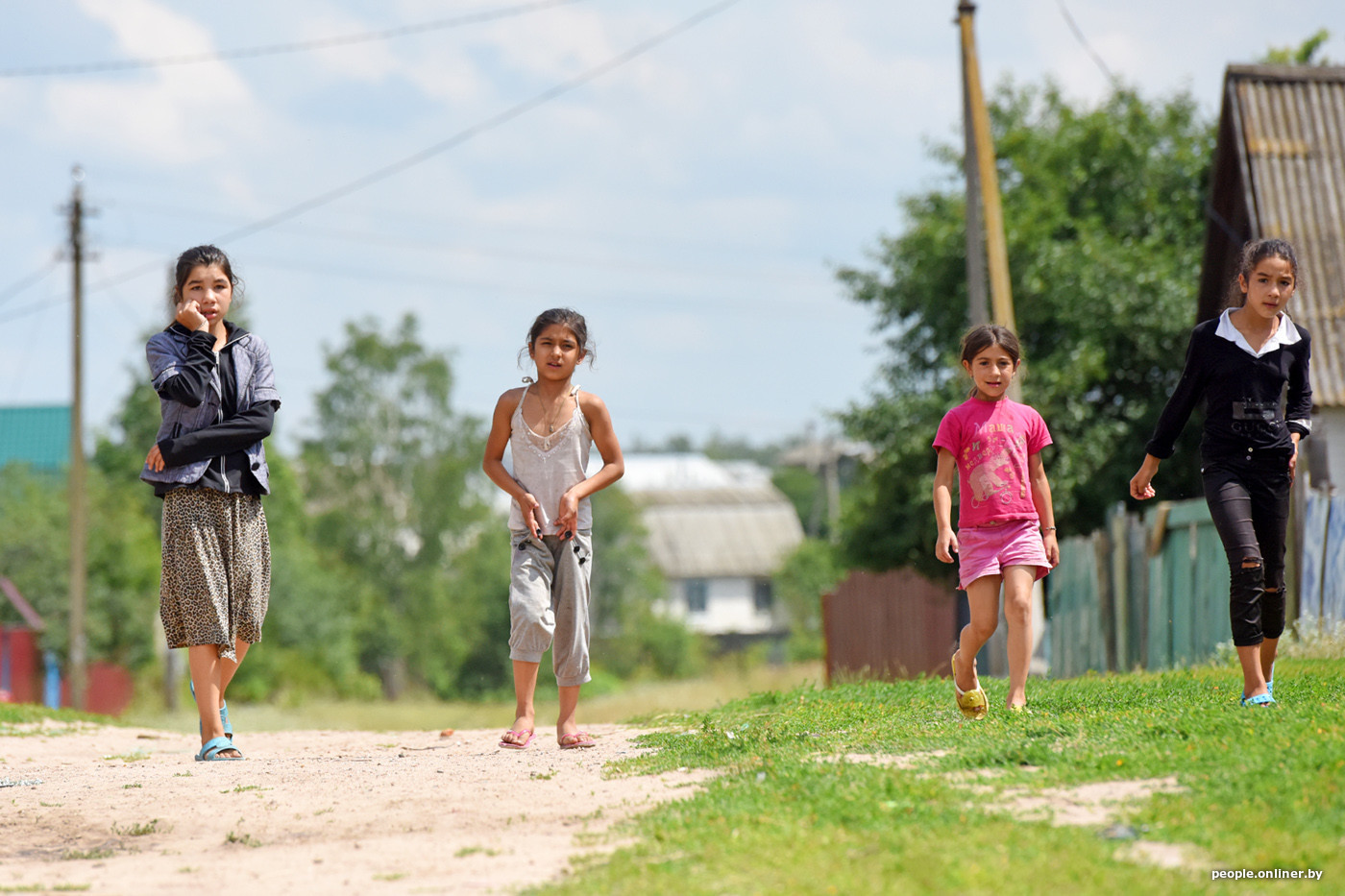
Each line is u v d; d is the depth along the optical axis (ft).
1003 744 44.91
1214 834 33.37
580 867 34.63
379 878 35.06
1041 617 143.84
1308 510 94.53
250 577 58.80
